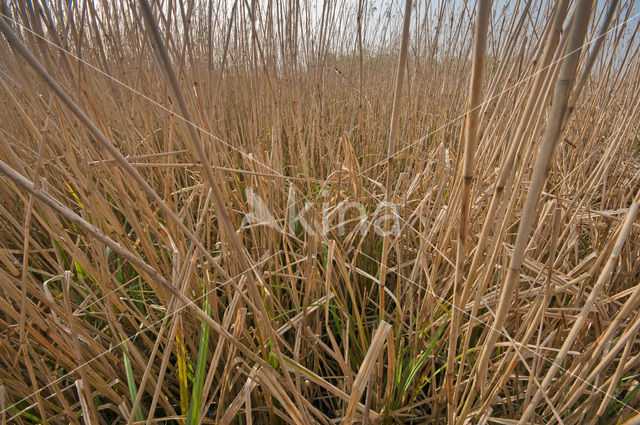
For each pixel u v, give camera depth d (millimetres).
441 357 1027
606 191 1555
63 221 1307
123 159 417
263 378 674
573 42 359
